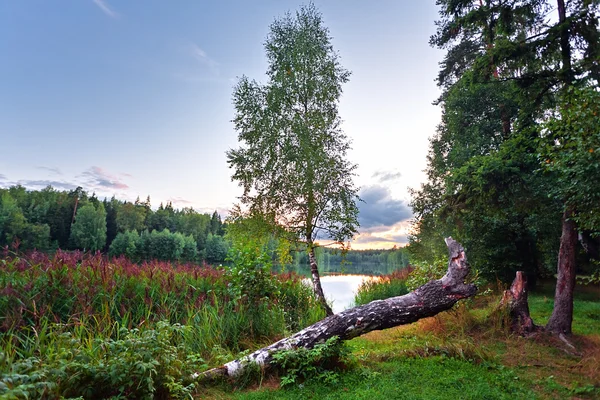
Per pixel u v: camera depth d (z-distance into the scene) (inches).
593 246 360.5
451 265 217.0
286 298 342.6
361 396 151.7
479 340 260.5
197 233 2817.4
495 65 329.7
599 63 286.0
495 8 327.6
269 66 431.8
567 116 220.8
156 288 264.8
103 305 224.8
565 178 230.8
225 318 250.1
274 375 183.0
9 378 100.9
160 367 146.9
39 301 202.1
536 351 236.1
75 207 2178.9
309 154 384.2
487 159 329.4
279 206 396.5
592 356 222.8
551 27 304.2
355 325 198.5
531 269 568.7
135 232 1781.5
